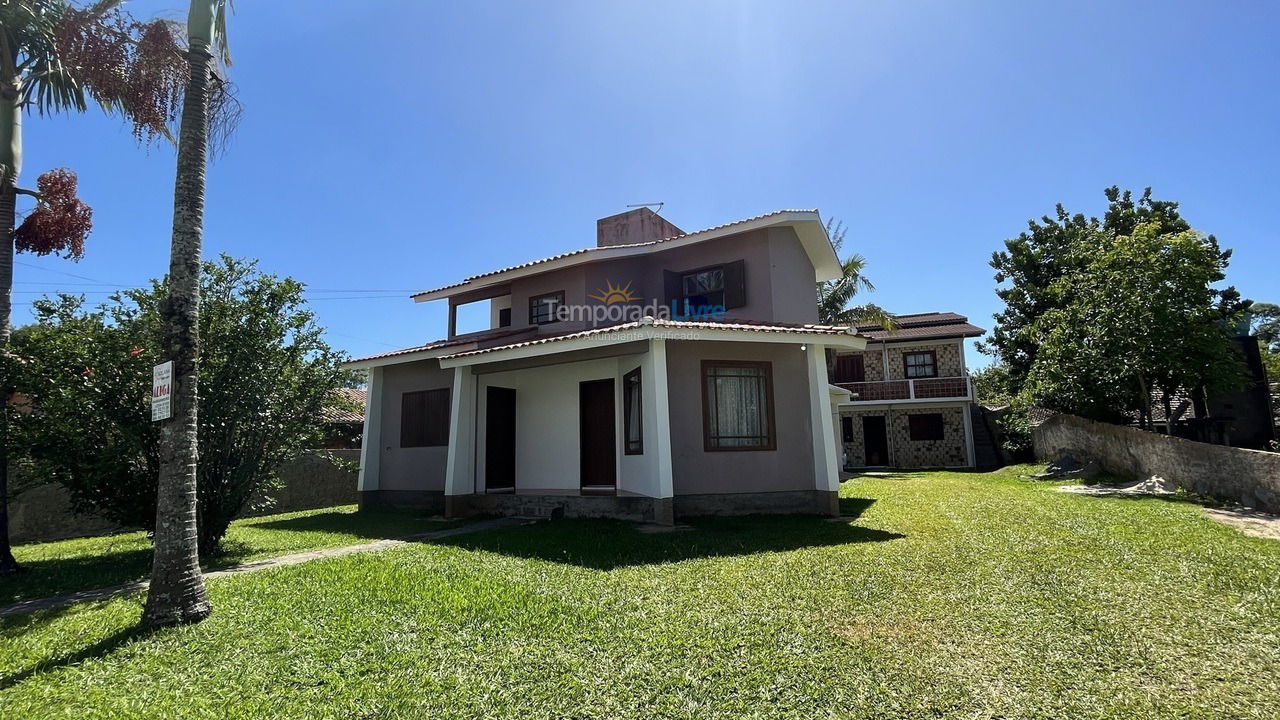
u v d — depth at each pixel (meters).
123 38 7.04
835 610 5.53
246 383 9.05
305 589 6.54
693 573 6.91
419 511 14.05
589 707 3.93
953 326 30.34
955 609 5.51
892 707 3.90
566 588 6.39
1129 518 9.37
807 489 11.63
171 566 5.63
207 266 9.06
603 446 12.61
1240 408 16.94
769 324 13.28
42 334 8.26
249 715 3.90
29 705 4.09
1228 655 4.54
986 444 27.88
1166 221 21.38
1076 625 5.10
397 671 4.47
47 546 10.62
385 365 15.43
